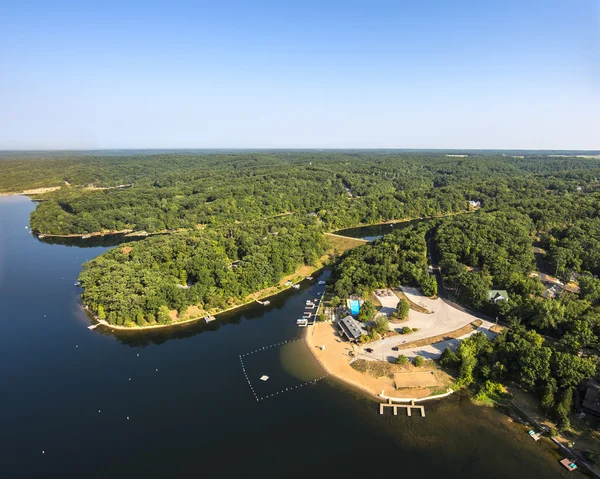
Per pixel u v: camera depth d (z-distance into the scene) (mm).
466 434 119500
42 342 175250
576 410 124500
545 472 105938
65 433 122312
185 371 154125
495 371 138750
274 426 123875
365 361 153625
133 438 119750
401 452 113312
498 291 184875
